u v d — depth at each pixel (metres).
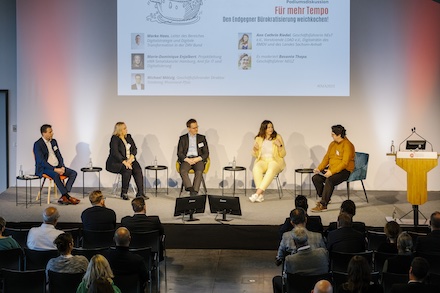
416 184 7.92
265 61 10.02
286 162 10.15
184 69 10.09
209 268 7.44
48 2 10.17
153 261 6.52
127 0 10.07
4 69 10.48
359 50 10.02
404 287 4.61
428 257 5.67
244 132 10.12
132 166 9.52
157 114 10.17
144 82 10.13
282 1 9.95
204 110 10.12
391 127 10.08
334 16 9.95
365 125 10.08
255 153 9.57
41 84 10.26
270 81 10.04
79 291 4.66
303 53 10.00
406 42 10.00
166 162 10.22
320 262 5.46
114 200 9.41
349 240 6.06
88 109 10.25
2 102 10.52
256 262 7.66
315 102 10.05
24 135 10.30
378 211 8.81
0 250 5.83
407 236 5.56
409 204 9.21
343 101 10.06
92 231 6.74
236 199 8.06
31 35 10.20
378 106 10.06
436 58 10.01
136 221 6.80
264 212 8.69
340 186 10.17
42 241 6.22
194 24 10.03
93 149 10.27
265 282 6.96
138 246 6.64
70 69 10.23
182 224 8.15
